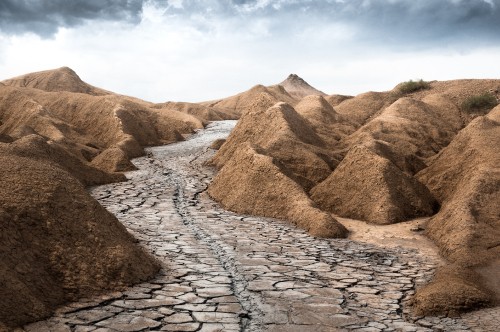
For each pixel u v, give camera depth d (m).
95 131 26.16
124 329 5.33
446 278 7.30
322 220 10.62
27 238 6.45
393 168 12.71
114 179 15.75
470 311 6.32
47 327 5.30
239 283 7.05
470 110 26.80
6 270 5.69
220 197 13.71
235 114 49.91
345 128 23.34
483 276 7.65
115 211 11.67
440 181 13.64
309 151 15.89
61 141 20.22
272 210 12.13
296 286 7.05
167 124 29.16
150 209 12.16
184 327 5.45
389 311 6.26
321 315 6.01
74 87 57.06
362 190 12.50
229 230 10.45
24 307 5.46
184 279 7.12
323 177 14.99
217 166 19.02
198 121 32.19
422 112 24.58
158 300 6.25
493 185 10.51
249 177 13.09
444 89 31.69
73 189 7.72
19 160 7.83
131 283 6.76
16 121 24.98
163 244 8.94
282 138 16.12
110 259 6.88
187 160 21.03
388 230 11.02
